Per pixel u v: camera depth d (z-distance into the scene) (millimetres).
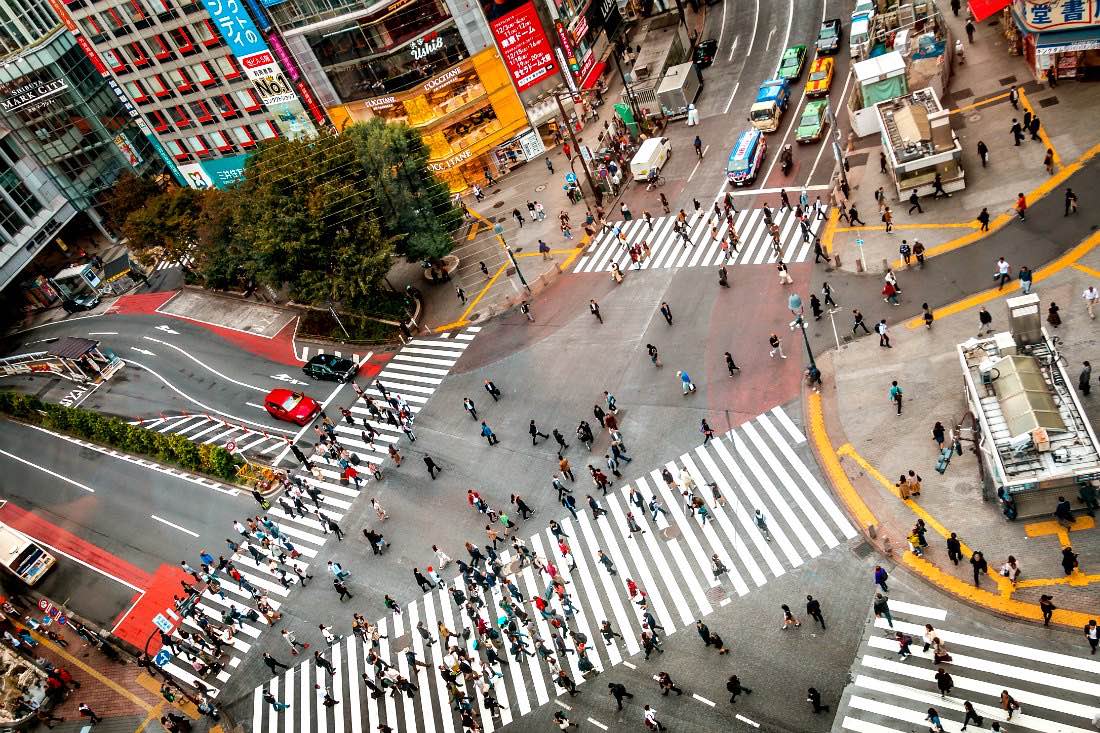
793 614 29109
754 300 42188
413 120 62062
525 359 46250
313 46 61156
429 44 58531
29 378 65875
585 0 62594
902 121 42188
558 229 55375
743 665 28422
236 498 46500
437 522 39656
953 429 31438
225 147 73875
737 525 32875
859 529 30625
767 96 53594
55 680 39781
